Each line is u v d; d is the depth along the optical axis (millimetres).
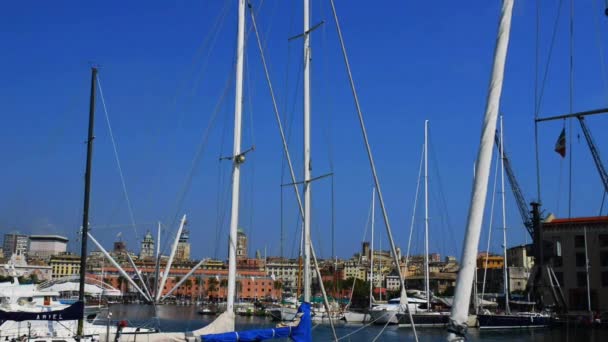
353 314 83938
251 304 126500
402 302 19469
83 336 23656
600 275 90750
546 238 95438
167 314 111250
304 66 24797
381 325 76938
